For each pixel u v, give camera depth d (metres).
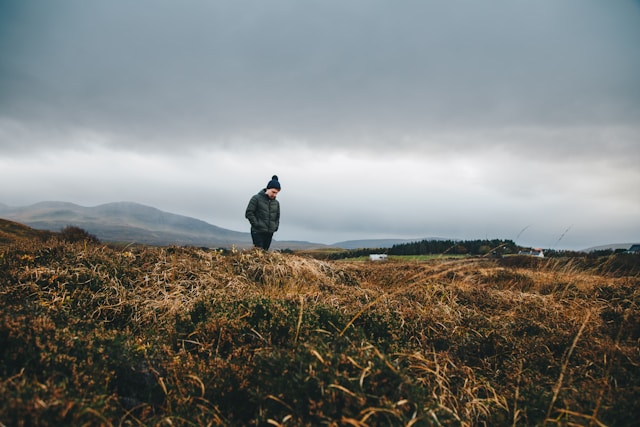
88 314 4.01
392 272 7.32
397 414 2.19
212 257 7.45
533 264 8.31
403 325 4.07
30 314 3.03
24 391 2.06
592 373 3.12
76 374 2.45
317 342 3.03
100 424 2.05
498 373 3.37
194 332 3.50
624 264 7.94
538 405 2.76
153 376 2.90
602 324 4.27
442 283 6.40
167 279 5.63
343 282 7.46
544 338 3.83
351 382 2.41
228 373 2.71
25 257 5.27
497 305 5.46
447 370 3.25
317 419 2.22
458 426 2.53
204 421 2.34
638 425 2.42
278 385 2.48
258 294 4.81
